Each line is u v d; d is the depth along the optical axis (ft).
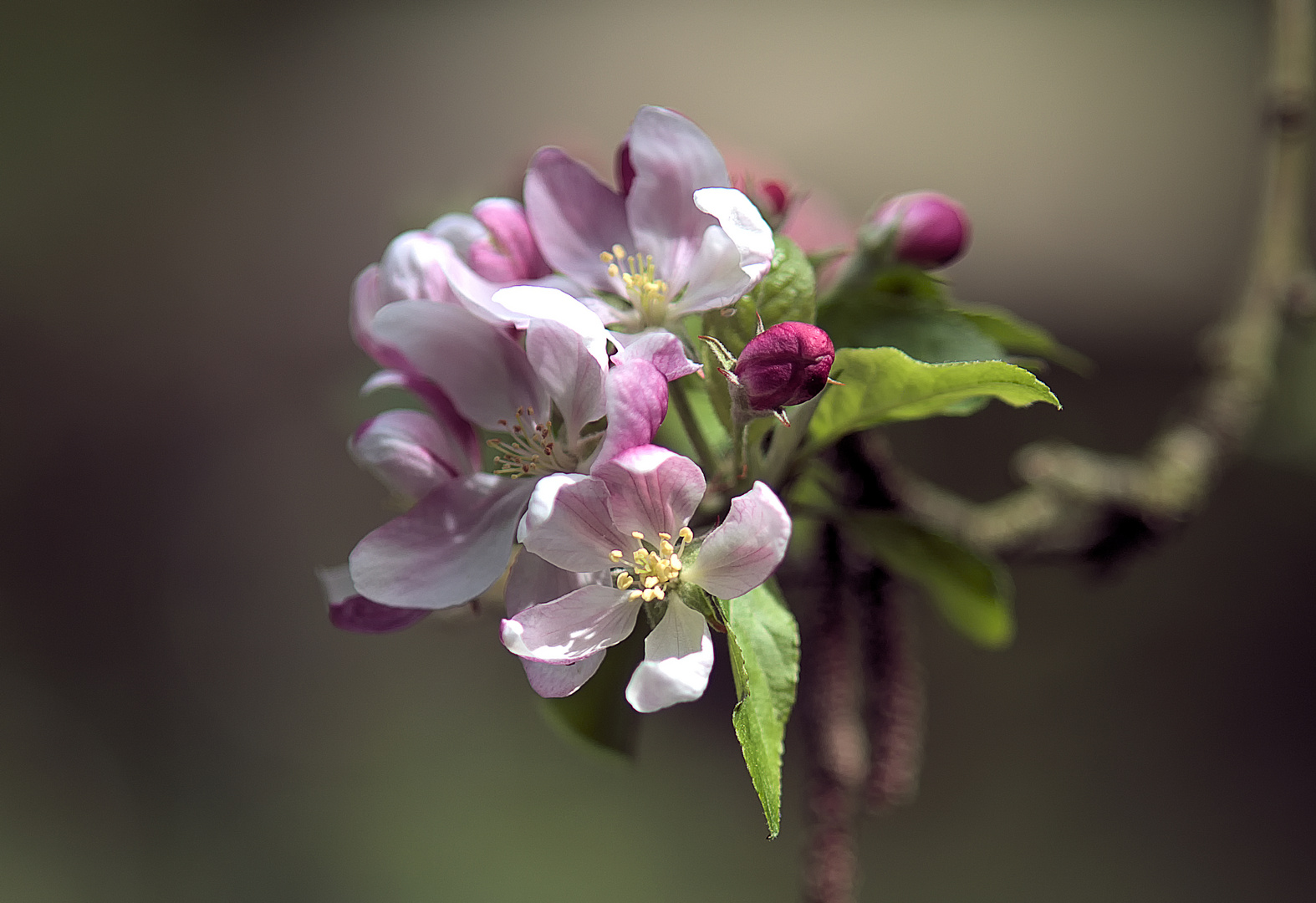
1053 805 4.00
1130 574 4.19
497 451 1.44
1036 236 4.44
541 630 1.37
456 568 1.42
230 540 4.93
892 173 4.58
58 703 4.65
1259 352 1.89
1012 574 4.26
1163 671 4.12
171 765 4.44
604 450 1.35
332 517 4.93
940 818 4.01
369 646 4.58
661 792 4.11
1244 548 4.10
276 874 4.09
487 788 4.16
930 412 1.47
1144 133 4.64
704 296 1.44
